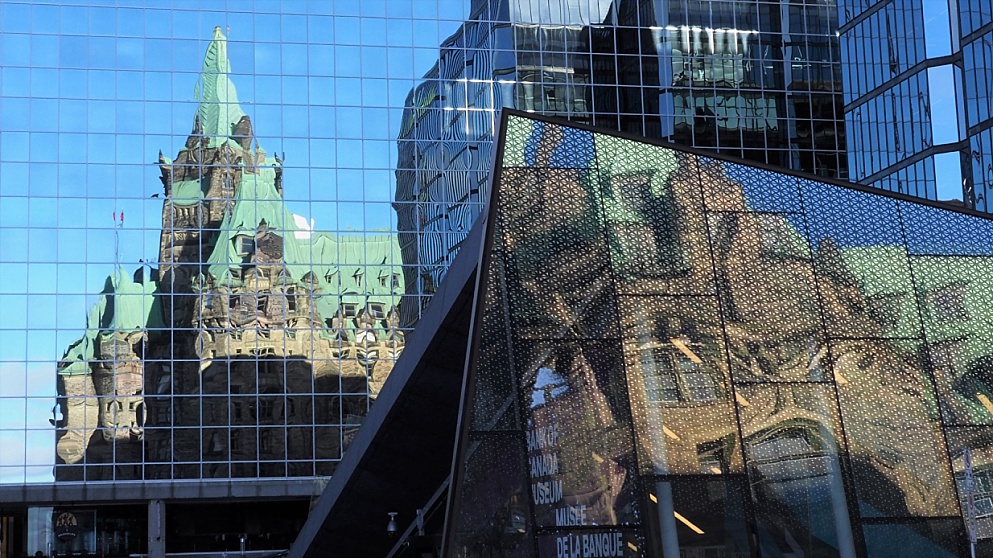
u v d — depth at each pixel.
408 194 75.06
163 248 72.69
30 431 70.19
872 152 66.25
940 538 20.38
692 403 19.56
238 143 74.19
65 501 70.00
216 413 71.81
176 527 74.50
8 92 72.50
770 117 78.69
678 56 78.25
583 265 19.66
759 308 20.50
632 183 20.36
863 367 20.86
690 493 19.11
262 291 73.06
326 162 74.81
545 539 18.12
